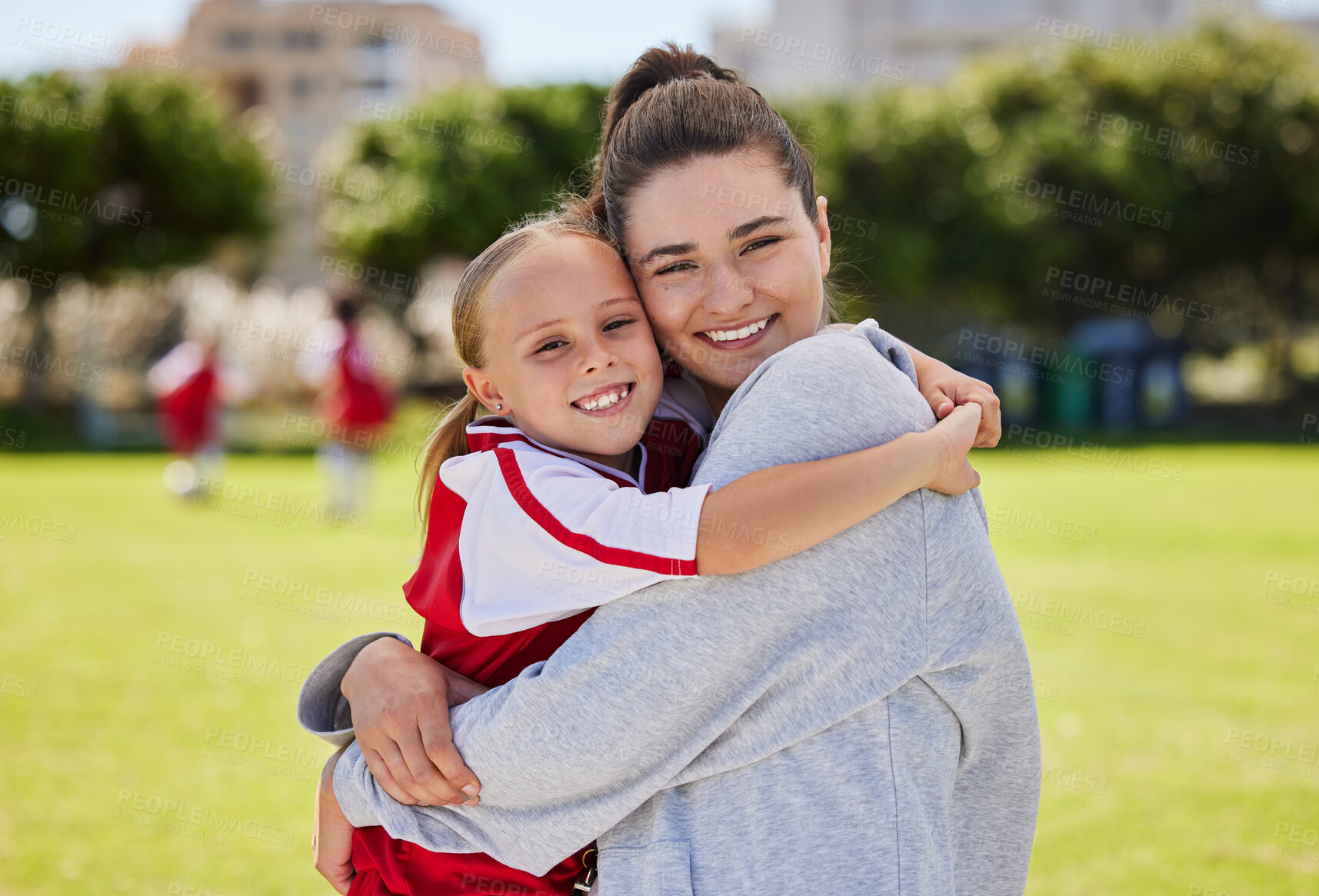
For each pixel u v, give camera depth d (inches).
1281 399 991.0
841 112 900.0
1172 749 174.2
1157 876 130.9
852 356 56.2
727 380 63.8
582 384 60.1
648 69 72.3
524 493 55.9
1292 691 204.2
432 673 59.0
